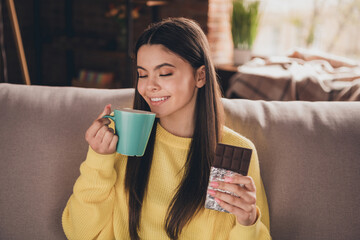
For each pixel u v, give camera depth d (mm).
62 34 4324
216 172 772
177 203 947
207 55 936
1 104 1037
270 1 3812
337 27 3699
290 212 1041
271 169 1062
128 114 734
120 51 3795
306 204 1037
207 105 970
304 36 3820
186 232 973
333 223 1029
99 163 874
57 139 1021
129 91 1147
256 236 879
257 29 3715
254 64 3033
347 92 2303
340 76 2461
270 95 2613
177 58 874
